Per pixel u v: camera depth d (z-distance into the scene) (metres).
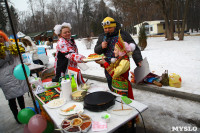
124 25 24.67
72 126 1.41
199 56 7.13
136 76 3.04
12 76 2.72
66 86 2.01
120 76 2.20
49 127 2.25
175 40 16.73
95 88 2.37
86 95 1.92
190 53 8.15
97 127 1.41
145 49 11.74
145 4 19.38
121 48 2.04
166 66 5.95
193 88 3.73
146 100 3.60
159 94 3.84
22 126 3.04
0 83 2.71
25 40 6.20
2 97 4.71
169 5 16.94
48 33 37.03
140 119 2.86
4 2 1.75
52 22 54.19
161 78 4.20
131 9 19.98
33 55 6.36
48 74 3.39
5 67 2.67
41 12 54.22
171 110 3.07
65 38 2.52
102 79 5.18
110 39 2.60
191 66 5.61
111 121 1.49
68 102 1.99
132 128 1.97
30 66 4.47
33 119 1.96
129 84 2.26
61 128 1.43
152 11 20.70
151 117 2.90
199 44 11.57
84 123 1.46
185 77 4.55
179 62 6.38
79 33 52.06
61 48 2.44
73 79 2.31
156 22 30.05
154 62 6.82
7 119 3.37
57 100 2.01
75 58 2.31
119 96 2.01
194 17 35.06
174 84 3.90
